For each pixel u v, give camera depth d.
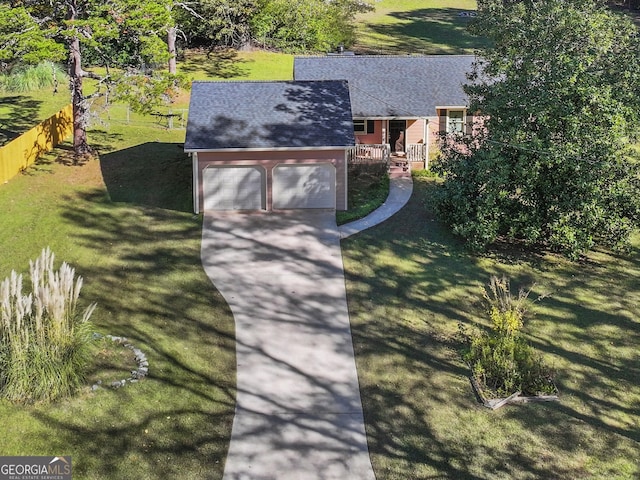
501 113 23.05
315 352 17.89
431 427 15.34
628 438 14.98
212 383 16.58
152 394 15.87
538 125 22.27
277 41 46.78
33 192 26.44
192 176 28.03
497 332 17.61
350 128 25.67
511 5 30.55
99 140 32.12
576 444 14.80
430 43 50.34
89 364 16.48
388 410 15.88
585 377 16.91
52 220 24.33
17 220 24.27
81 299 19.56
